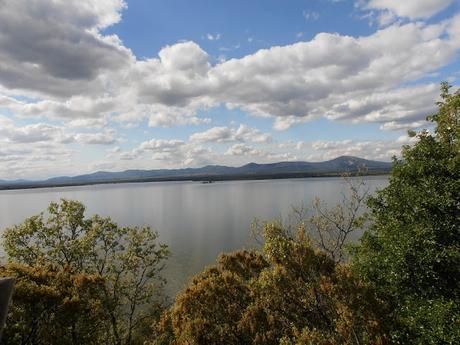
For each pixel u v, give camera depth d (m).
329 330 12.51
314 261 12.24
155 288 26.14
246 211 114.88
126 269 24.09
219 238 72.38
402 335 11.61
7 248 23.16
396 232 13.18
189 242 69.12
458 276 12.02
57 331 13.19
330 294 11.75
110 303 17.89
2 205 189.50
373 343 10.98
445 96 14.66
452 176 13.18
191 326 13.73
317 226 22.03
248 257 18.30
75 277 15.70
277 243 12.73
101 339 19.19
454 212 12.76
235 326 14.41
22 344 12.77
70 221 25.28
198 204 154.12
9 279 3.28
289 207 112.50
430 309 11.02
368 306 11.60
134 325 24.86
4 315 3.12
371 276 13.65
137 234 25.22
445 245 12.26
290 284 12.29
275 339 12.98
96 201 199.75
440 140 14.66
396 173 14.67
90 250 24.33
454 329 10.27
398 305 12.74
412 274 12.17
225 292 15.11
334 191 161.25
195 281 17.70
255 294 14.55
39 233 24.31
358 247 16.52
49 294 12.89
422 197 12.84
